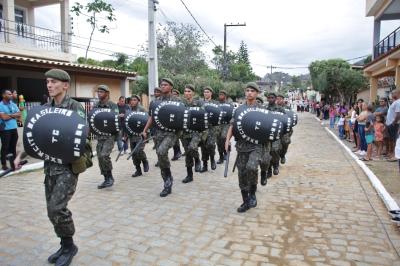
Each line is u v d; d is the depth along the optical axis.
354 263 3.87
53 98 3.72
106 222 5.00
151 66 14.25
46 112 3.50
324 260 3.94
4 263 3.79
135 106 8.94
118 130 6.72
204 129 7.45
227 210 5.58
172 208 5.64
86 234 4.56
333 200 6.18
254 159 5.30
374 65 17.42
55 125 3.42
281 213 5.47
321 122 29.06
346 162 10.03
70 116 3.47
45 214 5.32
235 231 4.73
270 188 6.95
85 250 4.10
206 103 8.62
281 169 8.91
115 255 4.00
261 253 4.10
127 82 17.44
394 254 4.09
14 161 3.86
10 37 16.30
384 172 8.49
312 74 51.28
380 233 4.71
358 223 5.07
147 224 4.94
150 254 4.03
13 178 7.57
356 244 4.36
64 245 3.78
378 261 3.92
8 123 7.81
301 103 53.09
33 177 7.70
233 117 5.38
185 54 29.48
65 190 3.60
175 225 4.91
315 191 6.76
